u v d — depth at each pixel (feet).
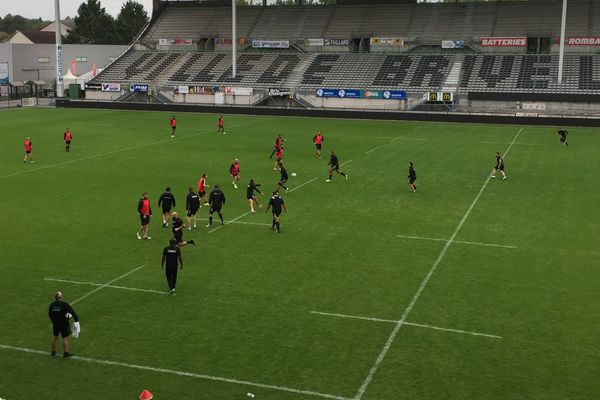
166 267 58.49
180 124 197.16
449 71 240.53
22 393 41.37
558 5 256.32
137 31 449.48
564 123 196.85
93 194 99.71
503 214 88.74
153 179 111.75
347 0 285.02
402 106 229.04
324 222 84.74
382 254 71.10
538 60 236.22
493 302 57.00
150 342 48.88
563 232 79.66
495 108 215.92
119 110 243.60
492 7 263.90
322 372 44.14
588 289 60.23
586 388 41.91
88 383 42.73
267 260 68.95
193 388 42.01
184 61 279.90
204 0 305.53
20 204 93.09
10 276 63.41
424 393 41.32
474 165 127.34
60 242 74.90
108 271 65.16
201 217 87.30
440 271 65.46
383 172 120.16
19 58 294.87
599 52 235.40
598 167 124.57
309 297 58.29
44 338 49.57
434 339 49.42
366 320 53.11
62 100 253.65
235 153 141.38
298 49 273.95
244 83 255.91
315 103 240.94
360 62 257.55
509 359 46.06
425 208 92.27
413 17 269.64
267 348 47.88
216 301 57.31
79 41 432.25
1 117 213.46
